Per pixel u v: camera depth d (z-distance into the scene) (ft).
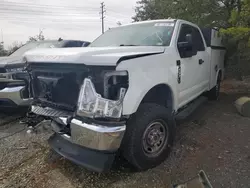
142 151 9.71
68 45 23.63
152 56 10.09
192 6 26.68
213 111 18.44
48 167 10.48
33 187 9.13
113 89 8.62
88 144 8.64
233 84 30.63
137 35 13.34
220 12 26.37
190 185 7.80
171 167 10.23
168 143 10.73
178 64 12.01
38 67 10.47
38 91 11.19
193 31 15.42
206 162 10.53
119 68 8.40
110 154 8.98
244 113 16.90
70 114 9.45
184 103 13.57
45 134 14.15
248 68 26.55
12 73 15.55
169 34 12.66
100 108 8.29
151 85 9.78
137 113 9.71
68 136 9.50
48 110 10.30
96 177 9.67
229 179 9.21
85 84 8.61
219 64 21.34
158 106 10.36
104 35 14.96
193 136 13.33
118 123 8.56
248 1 18.89
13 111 19.07
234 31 19.97
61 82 9.67
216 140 12.83
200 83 16.24
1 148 12.41
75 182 9.39
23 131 14.80
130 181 9.34
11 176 9.88
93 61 8.43
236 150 11.62
